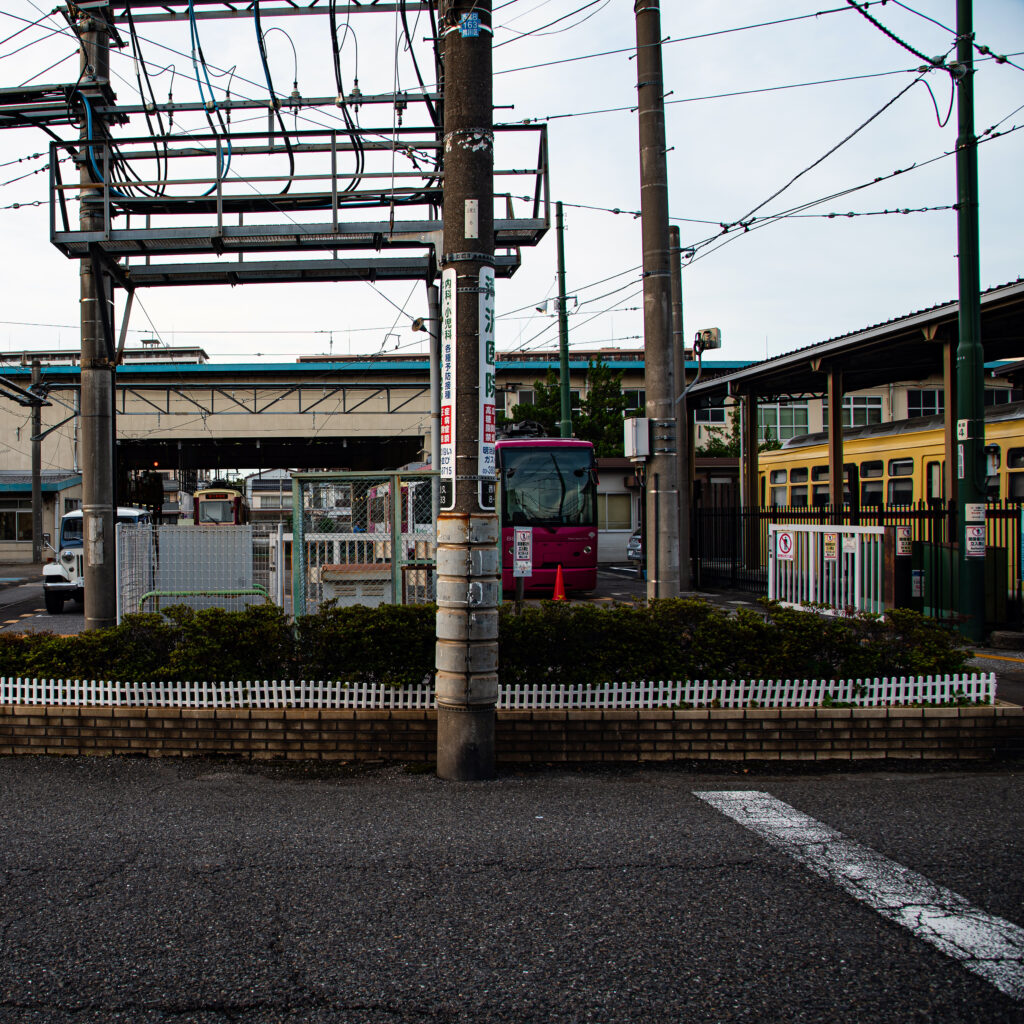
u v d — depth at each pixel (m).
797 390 22.69
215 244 11.03
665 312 9.95
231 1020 2.90
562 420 21.50
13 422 41.97
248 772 5.92
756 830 4.76
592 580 17.70
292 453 47.41
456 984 3.13
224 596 10.52
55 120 10.94
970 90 11.73
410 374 38.41
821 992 3.08
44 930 3.54
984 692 6.52
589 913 3.70
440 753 5.80
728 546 19.73
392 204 11.37
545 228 11.16
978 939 3.49
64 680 6.46
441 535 5.82
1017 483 16.20
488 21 5.86
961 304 11.91
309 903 3.79
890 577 11.11
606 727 6.14
